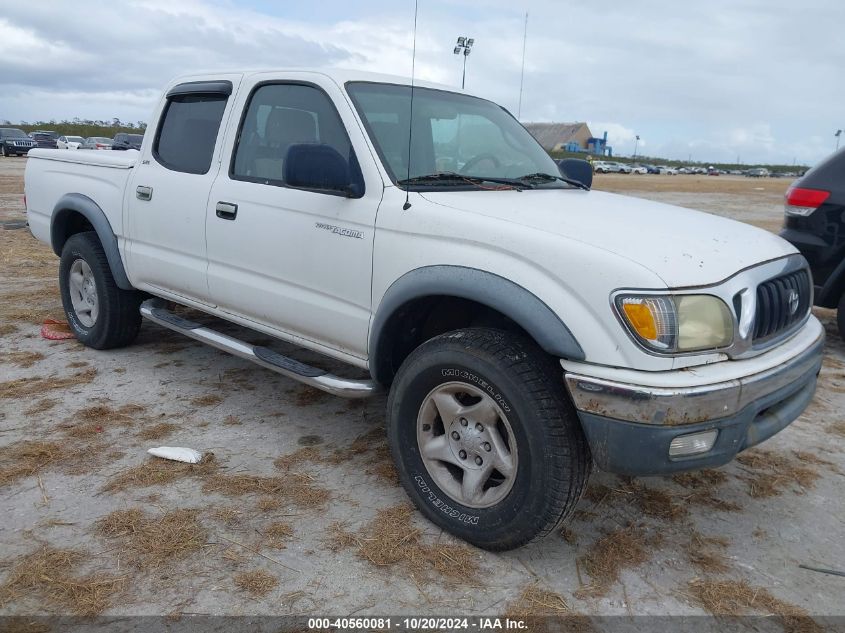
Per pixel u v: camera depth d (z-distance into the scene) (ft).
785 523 10.21
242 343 12.65
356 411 13.67
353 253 10.34
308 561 8.83
